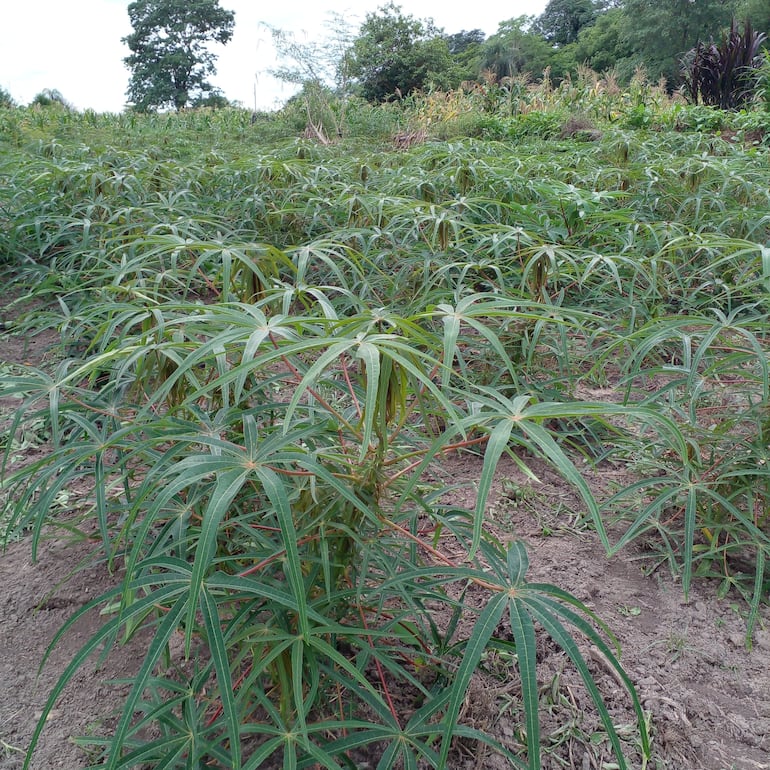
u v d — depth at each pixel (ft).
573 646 2.73
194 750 3.07
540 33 167.84
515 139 28.84
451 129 30.37
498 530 5.83
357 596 3.60
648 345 4.76
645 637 4.68
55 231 11.76
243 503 4.39
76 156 17.25
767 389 4.37
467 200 10.55
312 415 4.05
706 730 4.00
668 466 6.07
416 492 4.51
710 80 33.65
